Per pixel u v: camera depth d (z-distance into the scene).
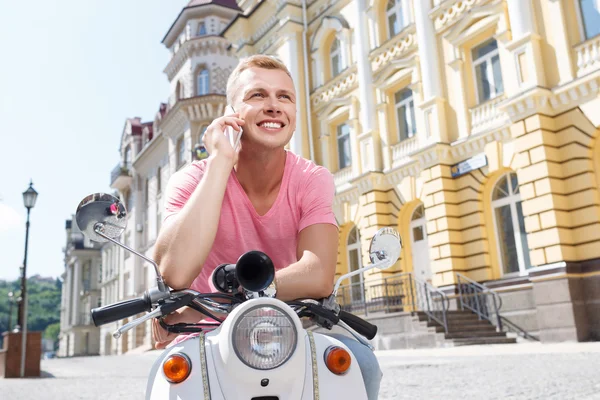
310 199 1.90
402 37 15.91
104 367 13.26
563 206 11.16
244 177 1.92
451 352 9.98
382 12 17.08
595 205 10.80
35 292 110.00
